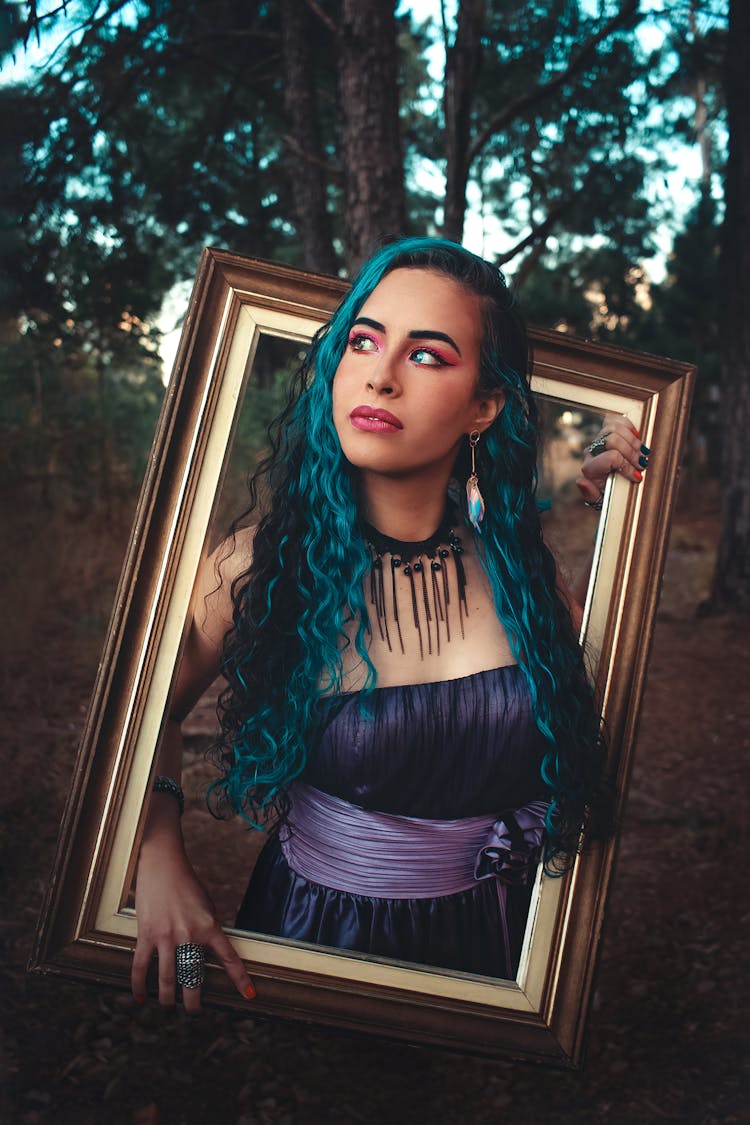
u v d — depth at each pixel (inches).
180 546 61.4
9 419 262.7
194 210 267.3
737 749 224.1
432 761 63.5
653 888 153.9
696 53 205.3
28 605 250.2
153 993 61.1
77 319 223.8
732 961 130.6
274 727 62.4
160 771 64.6
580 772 65.1
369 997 62.5
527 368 66.1
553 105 190.4
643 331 635.5
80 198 204.8
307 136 258.1
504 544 66.2
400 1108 98.9
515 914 67.7
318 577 63.0
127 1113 93.8
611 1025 116.0
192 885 60.9
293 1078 102.7
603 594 68.6
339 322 62.3
